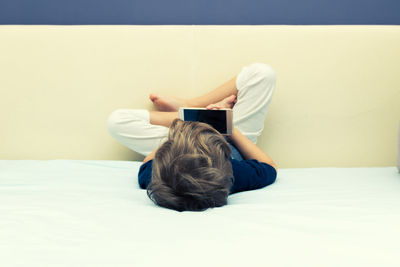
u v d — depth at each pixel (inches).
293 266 21.5
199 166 32.7
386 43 62.2
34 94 62.6
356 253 23.0
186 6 68.9
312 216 30.0
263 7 69.0
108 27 62.6
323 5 69.0
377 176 49.1
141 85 63.1
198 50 63.0
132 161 58.9
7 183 43.6
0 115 62.7
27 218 29.0
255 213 30.6
